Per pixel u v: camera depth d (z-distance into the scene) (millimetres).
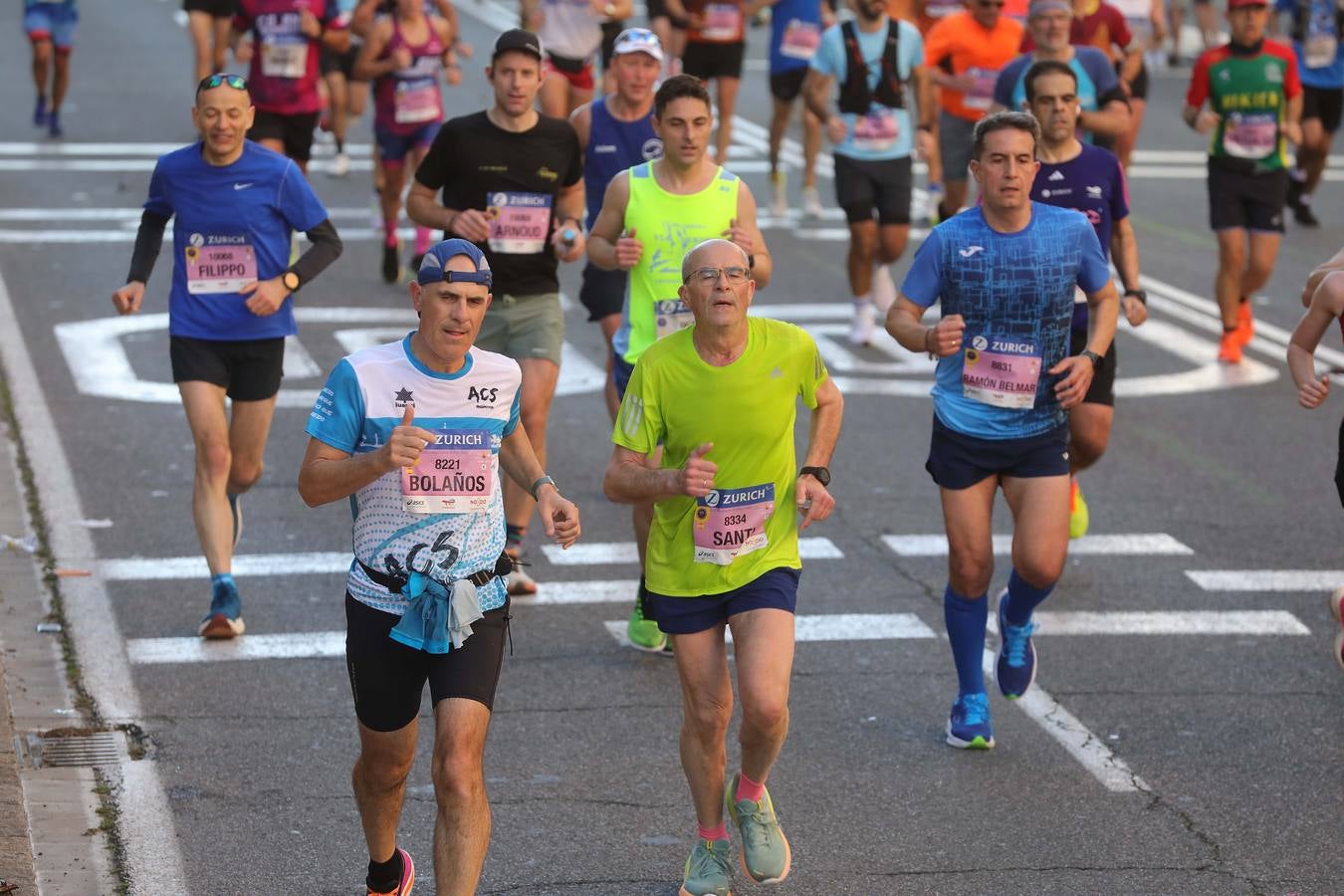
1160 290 30344
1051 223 12836
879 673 14594
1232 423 22656
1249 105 24797
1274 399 23859
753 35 65375
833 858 11383
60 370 22969
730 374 10398
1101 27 27359
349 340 24953
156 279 28125
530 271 16406
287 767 12500
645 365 10484
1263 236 25391
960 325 12227
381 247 31328
